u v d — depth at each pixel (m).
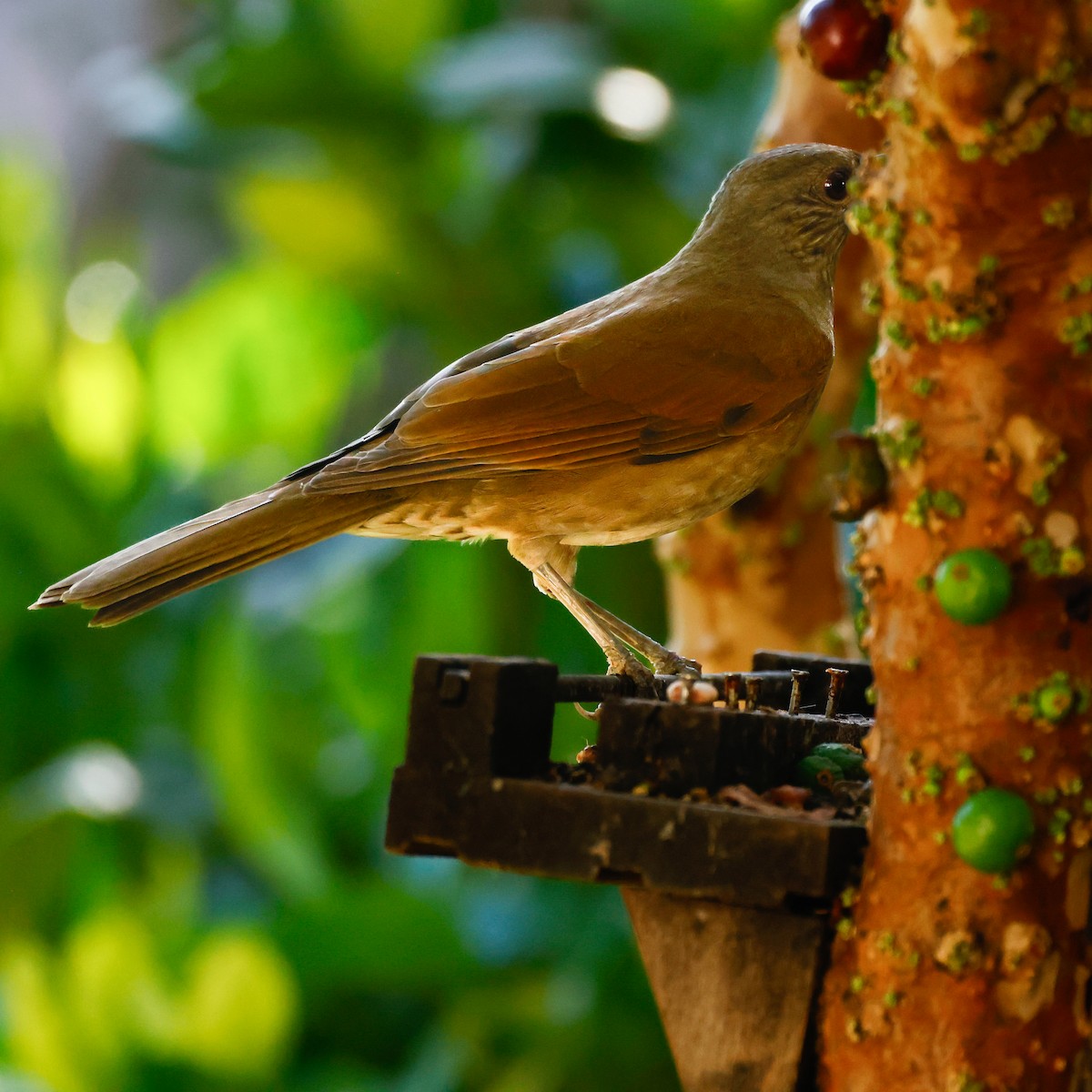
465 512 7.05
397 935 12.50
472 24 13.23
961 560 4.45
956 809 4.54
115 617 6.65
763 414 7.12
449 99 11.77
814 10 4.77
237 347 13.41
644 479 7.04
